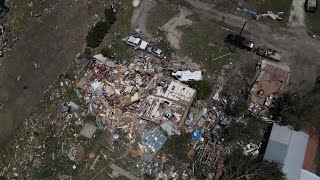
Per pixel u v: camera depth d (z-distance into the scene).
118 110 53.81
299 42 53.72
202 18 56.34
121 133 53.12
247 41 53.56
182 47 55.50
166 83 53.97
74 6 59.47
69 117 54.78
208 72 54.25
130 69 55.19
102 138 53.41
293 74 52.81
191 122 52.59
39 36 59.47
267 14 55.06
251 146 51.03
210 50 54.97
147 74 54.66
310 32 53.88
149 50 55.19
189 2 57.19
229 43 54.62
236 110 51.62
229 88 53.28
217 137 51.47
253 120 51.69
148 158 52.00
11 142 56.16
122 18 57.59
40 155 54.38
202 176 50.69
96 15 58.38
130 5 57.91
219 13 56.19
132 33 56.69
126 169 52.16
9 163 55.38
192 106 53.06
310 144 50.25
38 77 57.88
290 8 54.94
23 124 56.41
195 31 55.94
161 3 57.56
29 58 58.84
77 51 57.59
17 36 59.97
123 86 54.53
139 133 52.84
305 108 48.91
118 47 56.53
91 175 52.59
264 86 52.22
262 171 47.50
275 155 48.72
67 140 54.12
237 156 49.81
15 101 57.66
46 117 55.75
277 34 54.34
